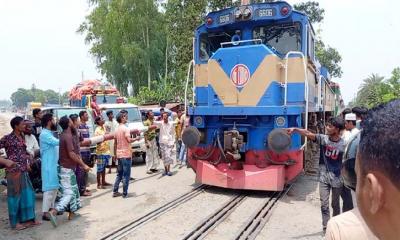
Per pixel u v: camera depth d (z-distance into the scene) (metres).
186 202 7.61
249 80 7.96
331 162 5.43
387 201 0.85
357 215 1.30
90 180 10.40
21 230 6.11
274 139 7.40
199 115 8.59
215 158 8.67
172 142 10.86
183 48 24.03
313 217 6.59
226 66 8.20
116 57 34.28
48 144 6.48
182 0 24.98
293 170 7.99
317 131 10.72
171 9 26.06
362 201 0.94
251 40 8.26
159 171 11.48
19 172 6.18
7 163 5.98
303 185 9.18
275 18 8.39
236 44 8.88
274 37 8.61
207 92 8.93
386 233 0.88
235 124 8.25
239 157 7.83
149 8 34.28
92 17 35.66
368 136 0.91
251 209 7.06
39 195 8.58
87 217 6.75
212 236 5.64
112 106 14.05
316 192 8.44
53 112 12.25
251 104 7.96
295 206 7.29
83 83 20.48
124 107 14.16
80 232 5.93
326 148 5.46
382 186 0.86
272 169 7.88
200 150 8.80
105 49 34.66
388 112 0.90
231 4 22.59
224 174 8.20
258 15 8.50
